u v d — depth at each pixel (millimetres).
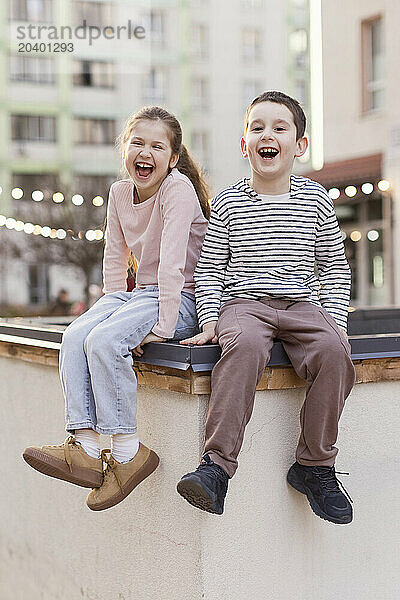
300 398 2205
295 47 24344
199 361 2062
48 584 2998
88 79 26109
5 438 3354
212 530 2094
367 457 2307
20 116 26250
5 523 3404
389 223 11562
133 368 2312
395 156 10836
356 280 13039
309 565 2229
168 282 2250
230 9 24688
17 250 17750
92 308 2410
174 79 24828
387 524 2350
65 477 2127
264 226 2270
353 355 2221
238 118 24359
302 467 2156
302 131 2340
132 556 2410
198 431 2080
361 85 12562
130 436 2189
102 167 26578
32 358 2979
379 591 2346
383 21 12195
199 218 2506
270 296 2238
